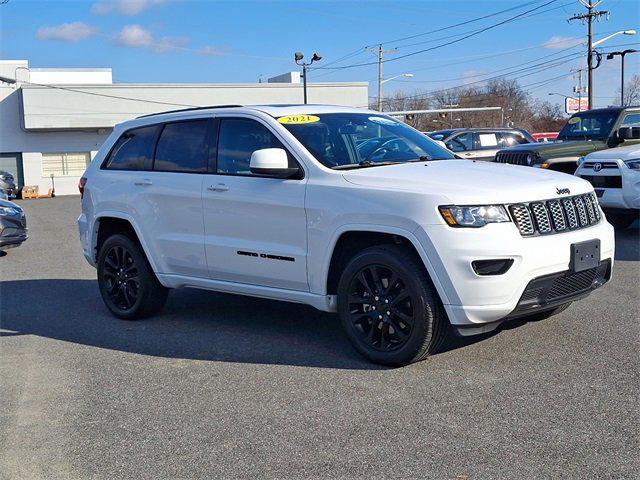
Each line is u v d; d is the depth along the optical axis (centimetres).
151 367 548
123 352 592
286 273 559
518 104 8438
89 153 4697
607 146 1295
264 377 510
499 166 570
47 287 909
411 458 374
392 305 504
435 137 1931
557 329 591
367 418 428
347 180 525
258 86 4912
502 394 454
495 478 348
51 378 534
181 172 636
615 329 588
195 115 642
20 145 4569
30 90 4406
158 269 658
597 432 392
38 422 451
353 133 595
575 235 504
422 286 484
